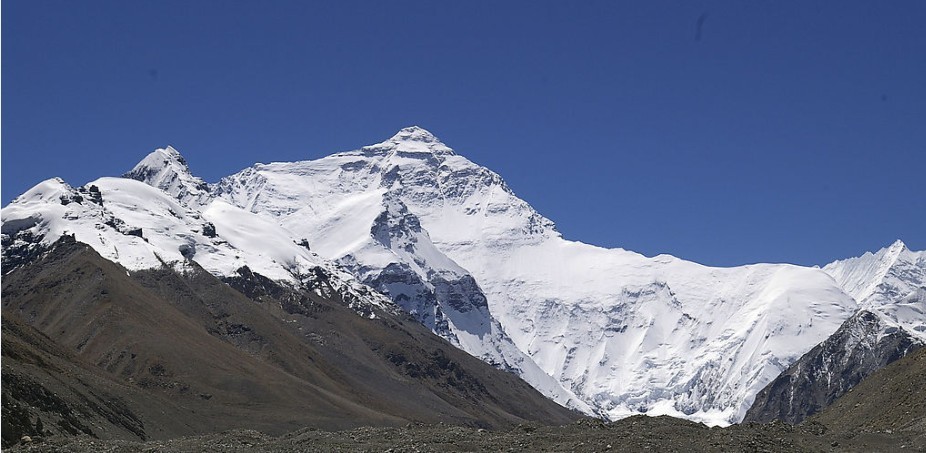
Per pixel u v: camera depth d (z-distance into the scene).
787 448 116.56
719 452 111.50
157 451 113.69
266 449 115.56
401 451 114.12
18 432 126.94
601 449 113.31
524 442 118.06
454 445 116.94
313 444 119.19
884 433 128.12
